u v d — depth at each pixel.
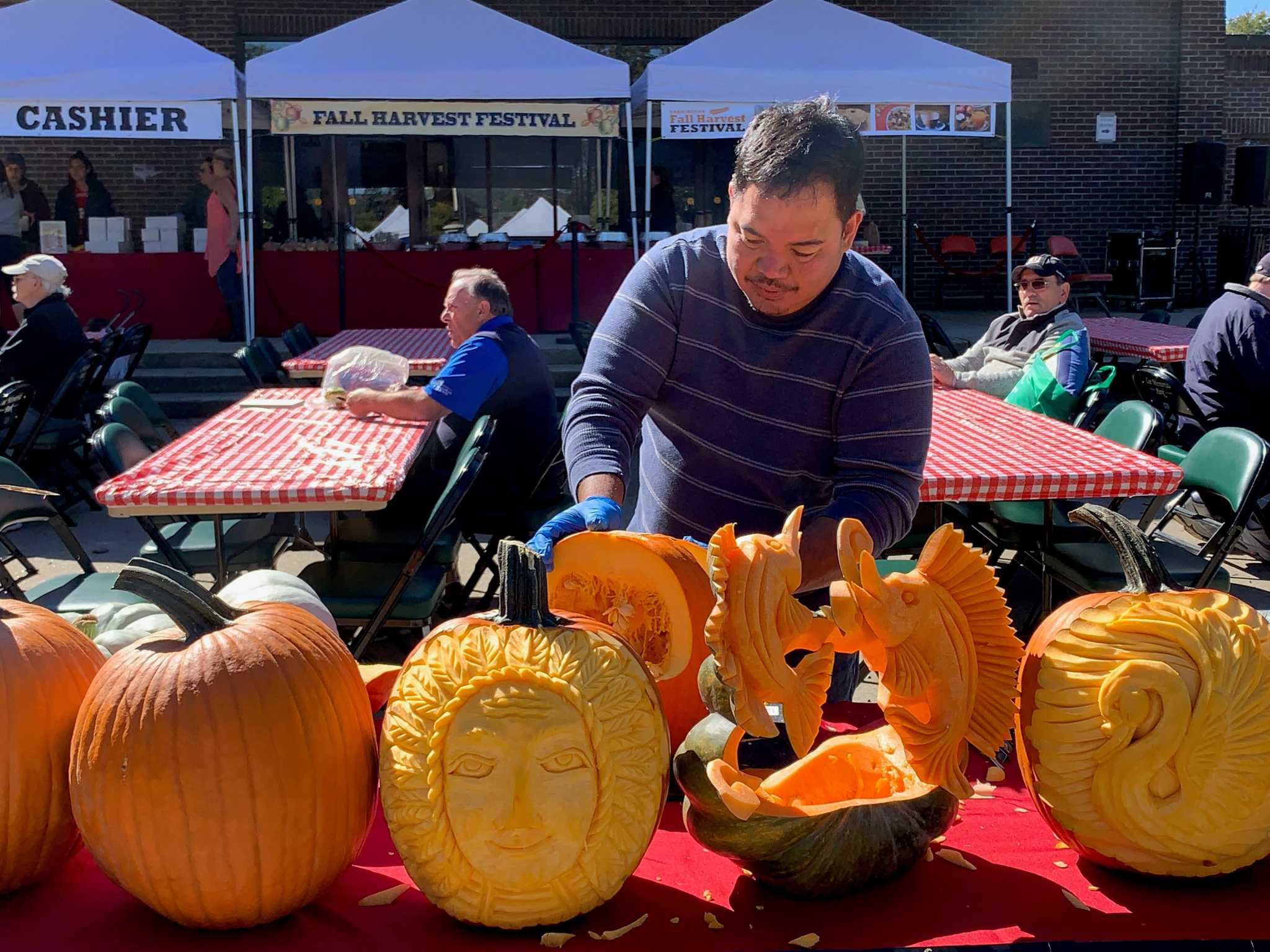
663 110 10.28
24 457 6.48
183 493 3.58
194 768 1.25
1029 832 1.56
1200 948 1.29
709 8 14.98
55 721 1.37
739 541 1.32
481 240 12.61
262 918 1.32
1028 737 1.42
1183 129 15.73
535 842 1.25
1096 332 8.73
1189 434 5.90
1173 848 1.35
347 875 1.46
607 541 1.64
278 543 4.58
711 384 2.09
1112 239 15.81
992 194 15.69
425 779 1.26
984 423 4.80
